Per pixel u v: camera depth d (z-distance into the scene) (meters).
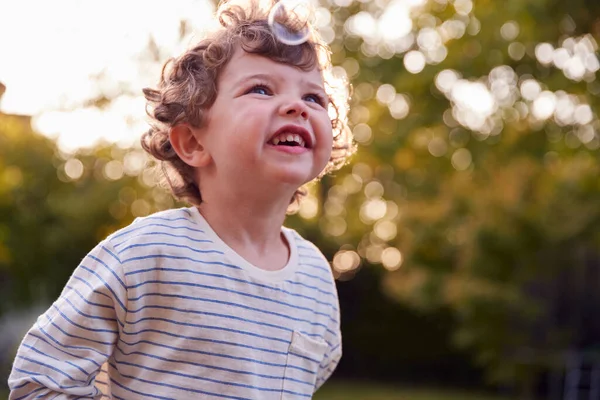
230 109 1.69
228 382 1.66
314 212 12.80
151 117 1.87
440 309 12.91
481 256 10.02
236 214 1.75
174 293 1.65
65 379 1.60
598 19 7.57
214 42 1.73
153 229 1.69
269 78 1.70
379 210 12.89
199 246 1.71
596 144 8.22
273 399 1.73
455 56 8.46
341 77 2.14
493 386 12.95
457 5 8.51
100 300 1.62
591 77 7.80
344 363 13.98
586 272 10.56
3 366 10.00
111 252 1.65
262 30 1.72
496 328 10.26
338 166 2.22
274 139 1.69
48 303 12.27
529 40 7.71
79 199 11.48
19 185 11.30
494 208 9.89
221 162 1.71
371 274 13.70
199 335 1.65
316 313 1.89
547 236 9.80
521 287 10.38
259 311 1.73
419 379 13.76
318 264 1.95
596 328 10.65
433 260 10.61
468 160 9.27
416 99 8.92
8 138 9.39
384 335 13.75
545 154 8.53
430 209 10.38
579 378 10.25
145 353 1.65
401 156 9.86
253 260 1.77
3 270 11.97
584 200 9.69
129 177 11.38
